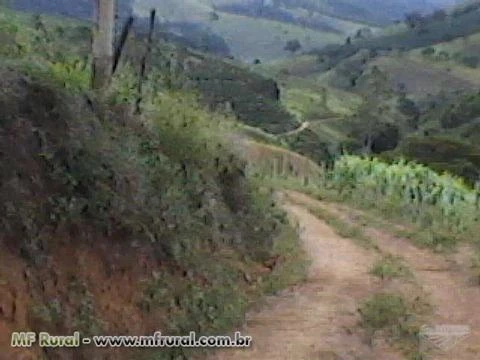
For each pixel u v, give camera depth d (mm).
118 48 11711
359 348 9172
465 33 156750
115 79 12219
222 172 13039
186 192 11148
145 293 8734
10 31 10898
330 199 23438
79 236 8164
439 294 12289
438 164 47625
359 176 27016
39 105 8500
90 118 9281
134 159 9828
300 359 8570
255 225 13188
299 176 29750
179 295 9195
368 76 116375
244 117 70750
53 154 8289
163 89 14438
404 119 87750
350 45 168000
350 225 18047
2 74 8383
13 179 7660
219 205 12102
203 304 9344
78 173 8516
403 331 9938
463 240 17359
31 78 8625
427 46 155000
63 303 7461
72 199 8195
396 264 13883
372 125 69750
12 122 8039
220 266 10648
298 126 78125
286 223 15359
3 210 7344
